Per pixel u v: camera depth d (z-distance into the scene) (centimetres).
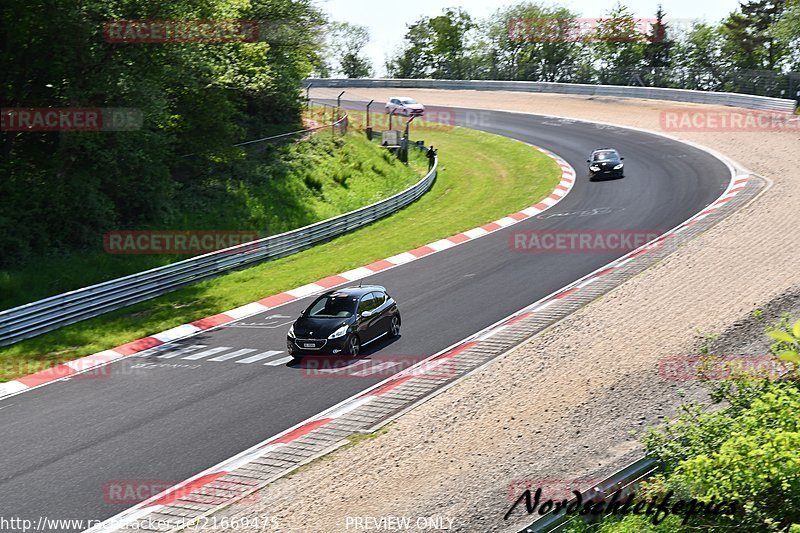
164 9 2942
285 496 1218
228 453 1398
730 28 8425
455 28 9644
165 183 3172
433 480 1237
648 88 6391
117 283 2444
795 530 930
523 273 2550
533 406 1509
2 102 2998
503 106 6794
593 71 7394
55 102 3019
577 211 3397
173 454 1404
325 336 1841
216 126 3525
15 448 1463
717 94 5838
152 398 1698
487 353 1841
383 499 1185
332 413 1556
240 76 3488
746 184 3475
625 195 3591
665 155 4403
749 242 2562
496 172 4500
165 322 2289
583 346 1817
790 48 8350
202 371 1861
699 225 2878
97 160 2992
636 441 1334
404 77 9850
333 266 2789
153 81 2977
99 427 1548
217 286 2642
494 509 1130
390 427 1462
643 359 1702
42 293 2539
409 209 3756
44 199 2822
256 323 2239
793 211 2898
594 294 2227
